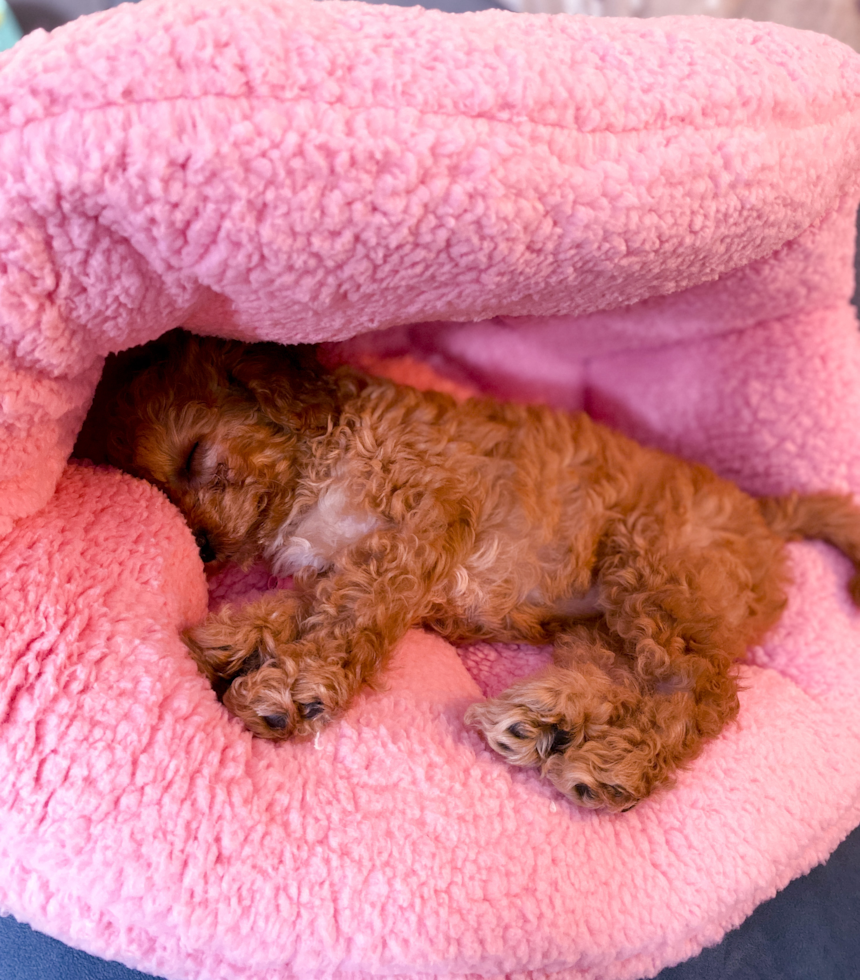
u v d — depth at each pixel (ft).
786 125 1.10
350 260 0.96
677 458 1.53
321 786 1.05
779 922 1.32
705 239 1.09
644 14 1.91
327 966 0.99
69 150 0.84
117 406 1.30
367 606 1.18
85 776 0.96
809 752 1.26
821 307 1.46
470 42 0.96
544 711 1.12
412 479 1.28
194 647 1.13
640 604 1.29
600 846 1.10
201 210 0.89
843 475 1.51
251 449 1.30
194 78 0.86
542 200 0.98
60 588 1.02
